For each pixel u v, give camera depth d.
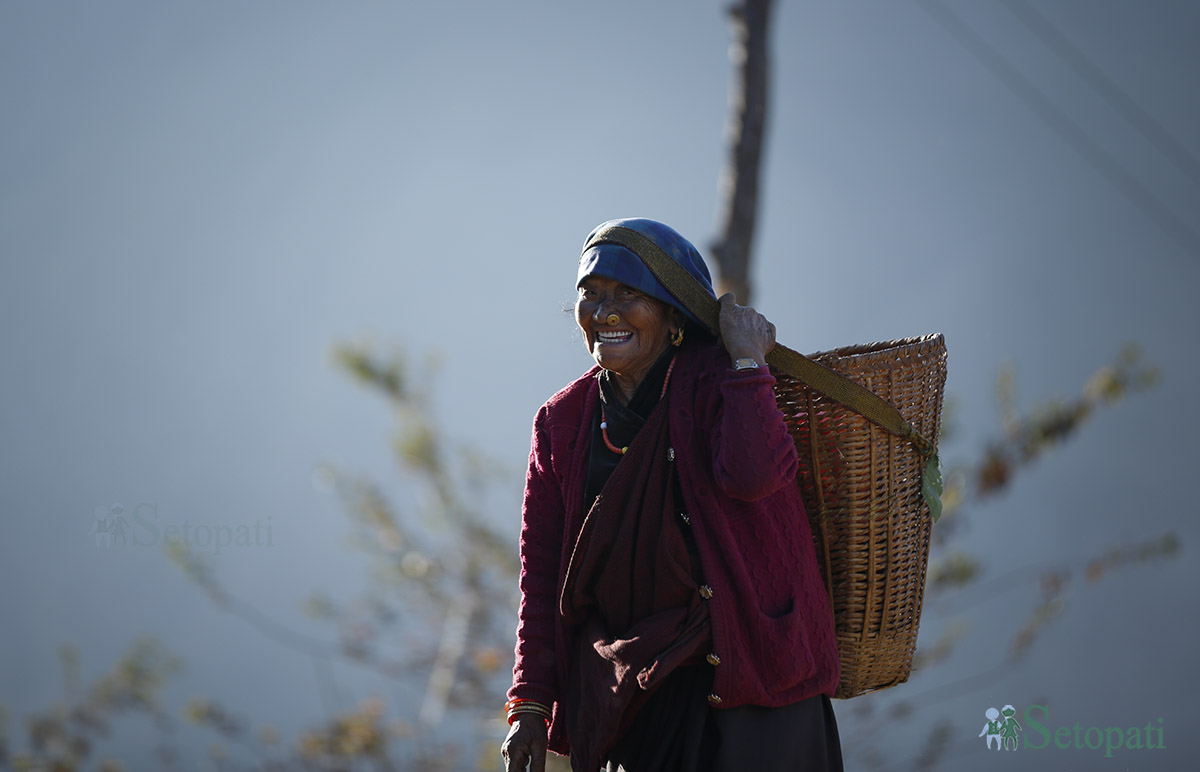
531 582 6.58
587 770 6.09
